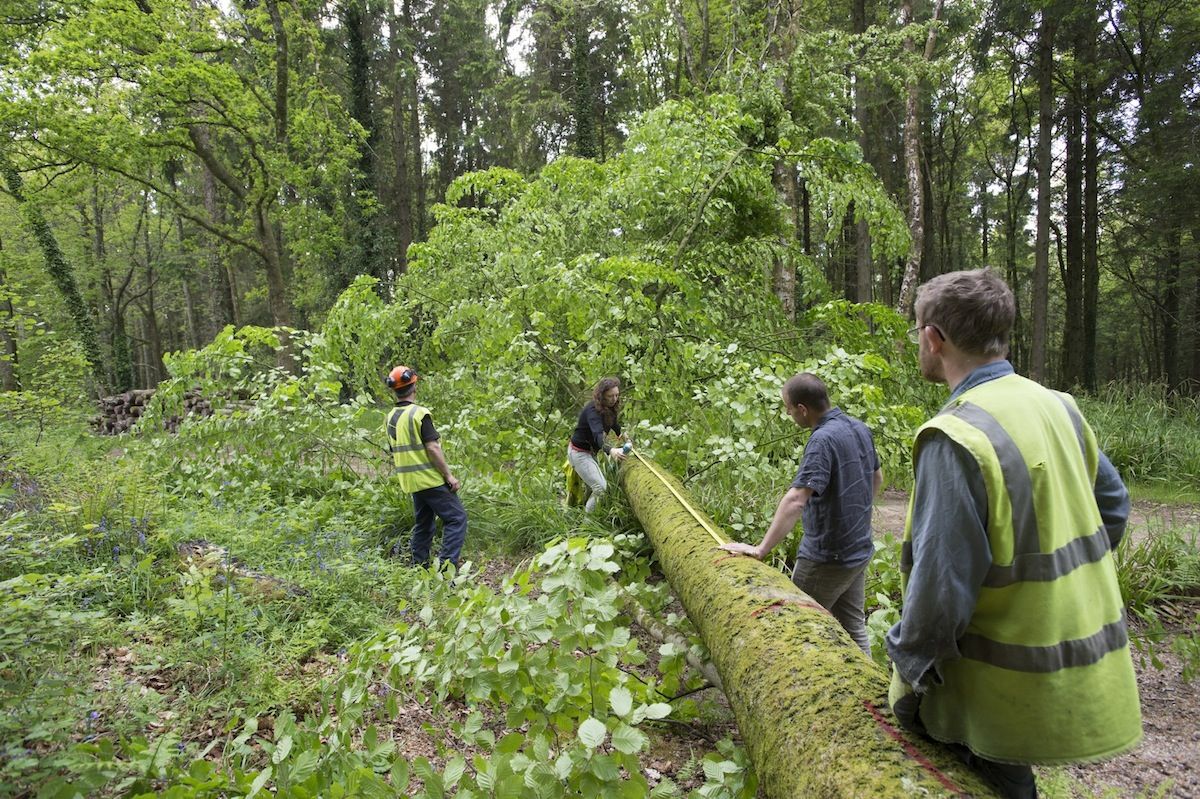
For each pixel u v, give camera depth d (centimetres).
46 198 1380
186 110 1380
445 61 2558
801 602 233
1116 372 2812
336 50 2169
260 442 589
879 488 309
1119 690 131
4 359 919
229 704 263
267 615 335
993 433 125
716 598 256
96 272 2317
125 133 1293
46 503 429
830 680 181
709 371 579
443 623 258
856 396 489
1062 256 2414
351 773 194
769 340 705
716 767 204
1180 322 1903
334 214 1764
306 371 660
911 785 138
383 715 275
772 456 524
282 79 1476
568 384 693
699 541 316
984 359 145
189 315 2795
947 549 122
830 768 153
